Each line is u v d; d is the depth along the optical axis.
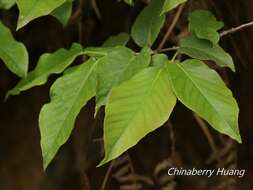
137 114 0.67
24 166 1.41
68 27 1.26
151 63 0.74
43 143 0.72
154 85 0.68
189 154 1.39
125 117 0.67
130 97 0.68
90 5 1.23
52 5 0.68
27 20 0.68
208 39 0.77
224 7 1.23
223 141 1.27
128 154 1.24
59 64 0.80
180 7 1.01
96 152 1.32
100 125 1.20
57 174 1.39
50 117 0.73
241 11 1.26
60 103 0.73
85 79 0.74
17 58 0.77
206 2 1.15
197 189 1.39
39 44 1.29
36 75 0.81
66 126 0.72
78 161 1.34
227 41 1.30
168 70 0.70
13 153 1.41
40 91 1.37
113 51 0.74
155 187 1.35
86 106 1.33
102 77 0.72
